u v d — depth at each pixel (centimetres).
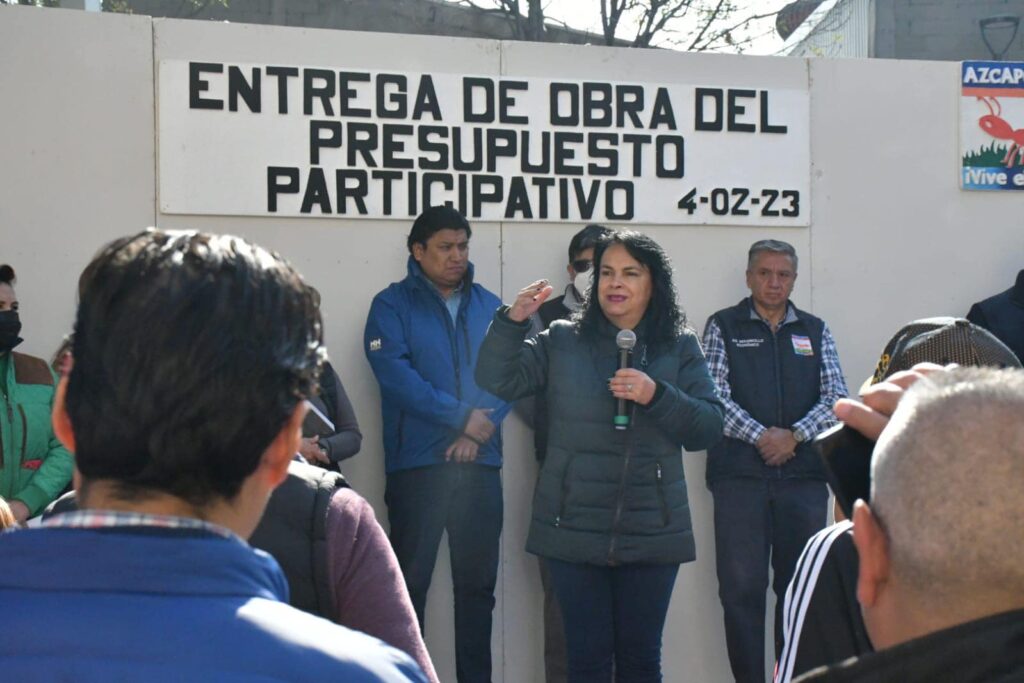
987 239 588
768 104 567
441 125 533
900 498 124
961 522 118
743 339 522
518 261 541
